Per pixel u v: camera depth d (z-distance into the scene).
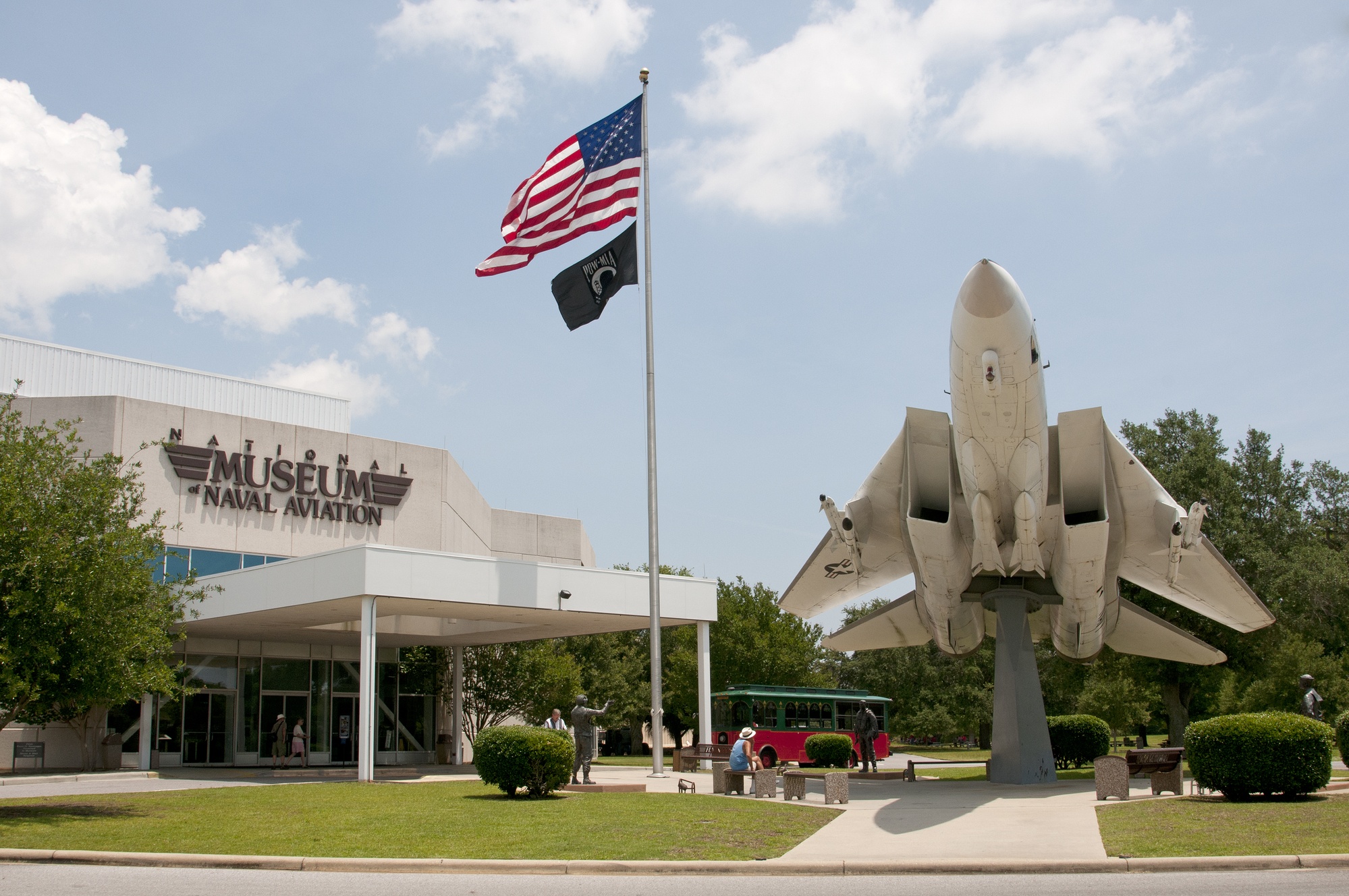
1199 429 34.56
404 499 35.72
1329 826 10.99
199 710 30.27
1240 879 8.66
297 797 16.78
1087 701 47.78
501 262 23.61
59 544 13.76
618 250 23.86
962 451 16.77
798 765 34.72
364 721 20.73
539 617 26.02
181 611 16.28
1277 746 13.19
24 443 14.55
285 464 32.97
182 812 14.22
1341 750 15.22
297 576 22.58
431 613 24.94
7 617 13.73
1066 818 13.09
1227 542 30.80
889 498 19.31
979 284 14.09
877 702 38.75
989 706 60.81
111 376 34.72
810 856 10.34
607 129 24.11
